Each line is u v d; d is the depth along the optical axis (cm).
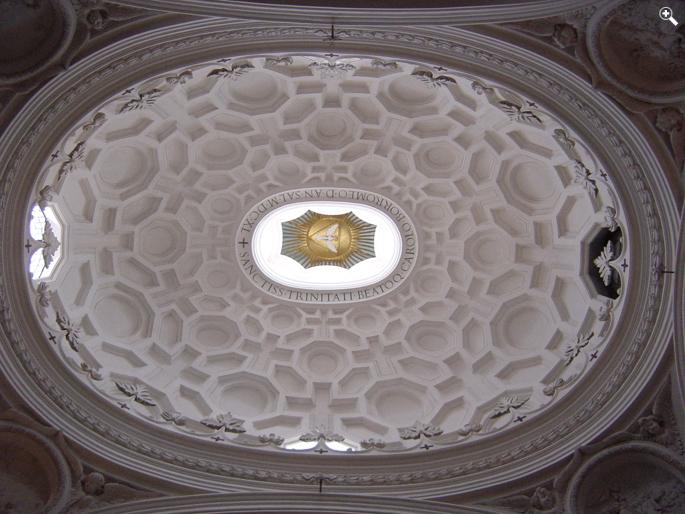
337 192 1912
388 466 1522
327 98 1744
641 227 1394
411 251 1939
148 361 1762
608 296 1572
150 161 1769
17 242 1368
